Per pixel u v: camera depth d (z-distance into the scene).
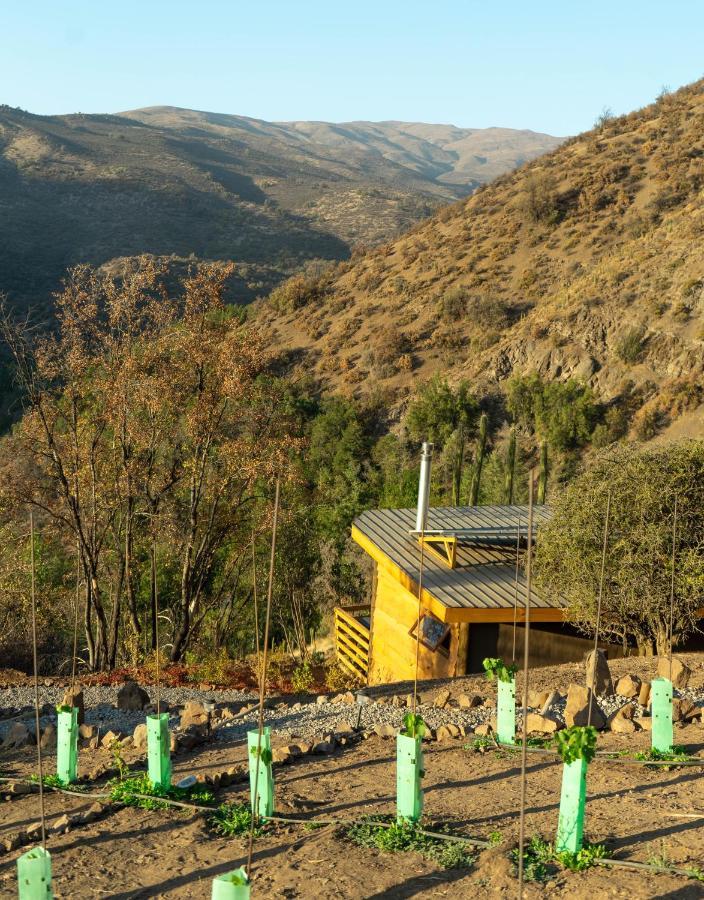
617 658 18.94
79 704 14.04
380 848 7.99
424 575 21.17
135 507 29.25
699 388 55.47
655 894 6.52
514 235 87.75
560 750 7.45
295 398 67.56
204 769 11.62
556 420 57.12
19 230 186.88
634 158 93.69
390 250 96.69
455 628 20.38
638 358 60.16
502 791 9.59
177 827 9.22
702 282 61.25
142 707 16.19
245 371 26.75
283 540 34.84
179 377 26.75
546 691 14.55
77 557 27.00
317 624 39.31
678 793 9.03
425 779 10.34
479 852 7.76
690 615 17.59
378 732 12.76
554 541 18.34
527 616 7.19
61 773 11.25
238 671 22.30
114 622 27.67
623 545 17.16
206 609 31.47
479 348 70.62
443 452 55.34
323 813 9.24
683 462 17.70
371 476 56.16
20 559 27.38
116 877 7.97
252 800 8.95
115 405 25.94
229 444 26.98
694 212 71.62
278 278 160.38
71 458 27.05
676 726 12.05
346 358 76.38
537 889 6.80
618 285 66.62
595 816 8.45
